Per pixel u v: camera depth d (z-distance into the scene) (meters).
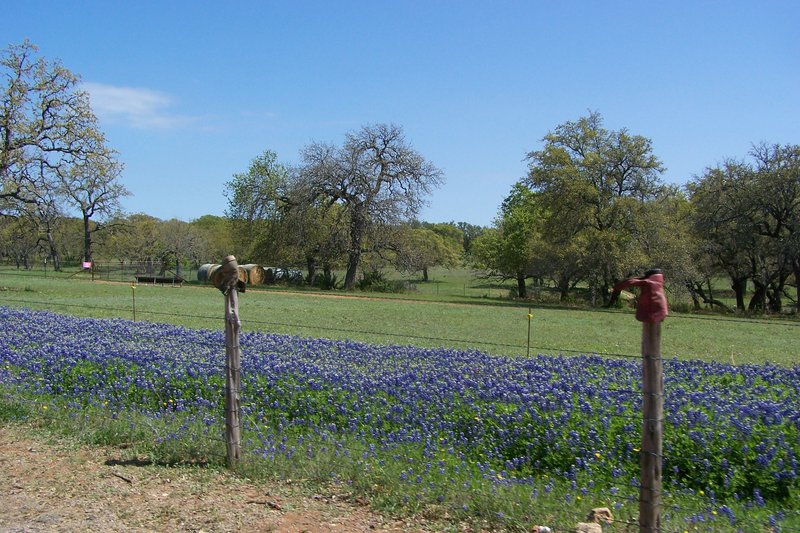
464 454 8.80
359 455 8.02
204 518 6.05
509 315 39.59
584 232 52.53
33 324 19.55
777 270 54.53
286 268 70.69
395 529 5.89
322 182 65.00
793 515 6.77
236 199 76.44
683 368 13.70
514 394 10.23
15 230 69.06
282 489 6.83
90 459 7.77
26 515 6.10
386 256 67.12
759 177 51.25
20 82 45.50
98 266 86.88
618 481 7.68
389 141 66.25
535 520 6.08
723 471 7.77
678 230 51.78
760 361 20.97
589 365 13.76
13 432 8.91
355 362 14.05
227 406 7.50
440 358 14.61
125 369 12.36
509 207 75.75
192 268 96.50
